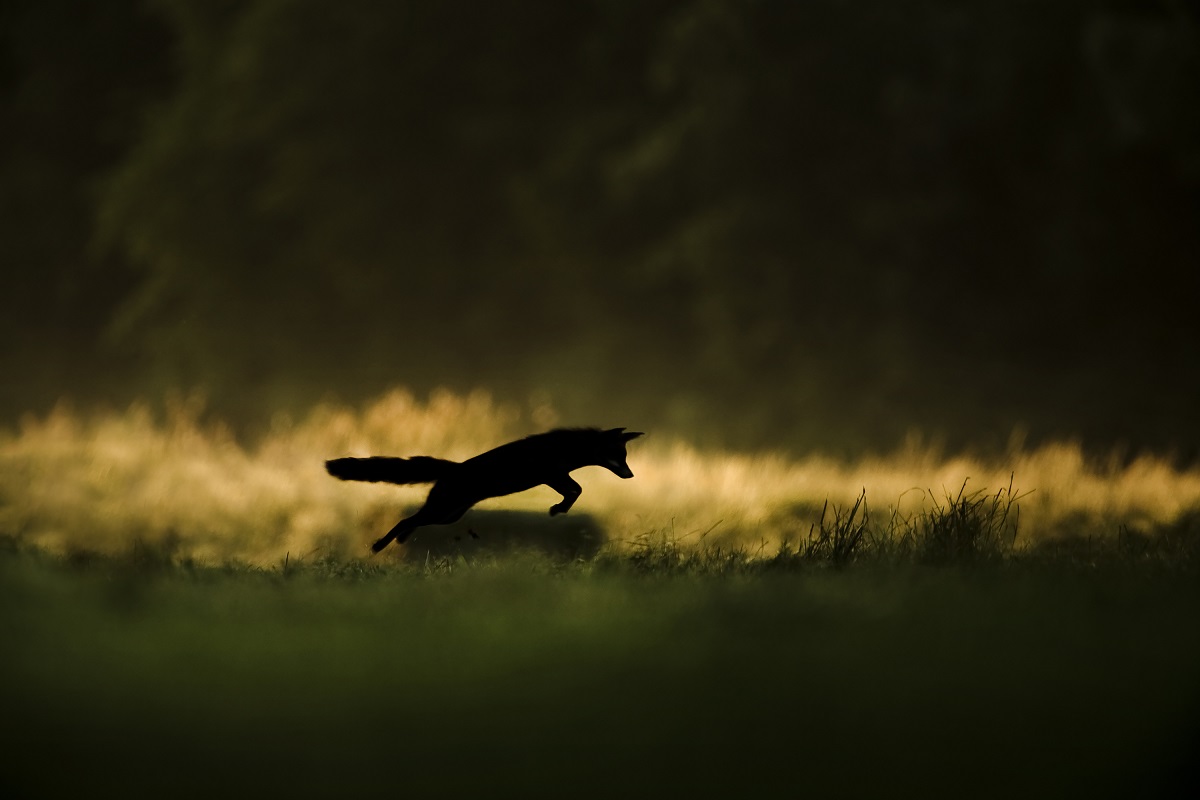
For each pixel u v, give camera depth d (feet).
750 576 110.83
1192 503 168.35
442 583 100.78
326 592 97.09
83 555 145.89
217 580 109.19
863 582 102.12
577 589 95.91
